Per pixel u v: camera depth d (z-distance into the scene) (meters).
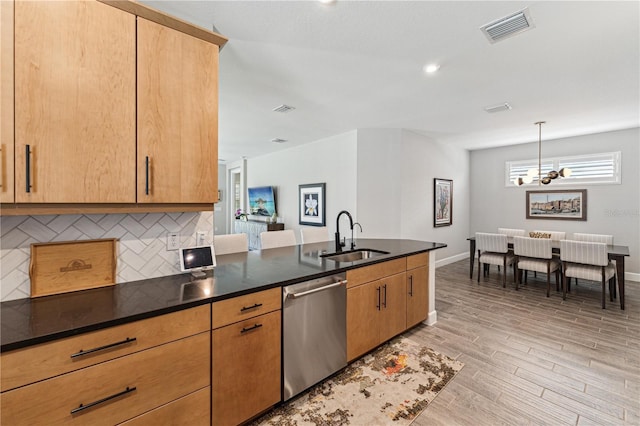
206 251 1.96
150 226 1.83
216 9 1.89
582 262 3.72
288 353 1.83
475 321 3.21
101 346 1.17
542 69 2.72
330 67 2.70
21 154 1.21
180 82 1.63
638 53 2.43
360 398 1.95
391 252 2.81
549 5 1.85
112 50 1.42
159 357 1.32
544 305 3.71
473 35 2.19
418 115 4.13
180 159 1.63
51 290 1.48
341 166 5.32
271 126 4.77
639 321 3.20
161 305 1.35
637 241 4.79
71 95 1.32
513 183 6.21
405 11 1.92
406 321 2.81
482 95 3.38
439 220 5.90
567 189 5.48
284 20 2.01
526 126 4.72
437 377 2.18
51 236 1.52
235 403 1.59
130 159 1.48
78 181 1.34
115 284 1.67
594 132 5.08
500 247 4.50
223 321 1.53
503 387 2.06
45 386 1.06
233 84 3.08
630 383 2.10
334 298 2.11
